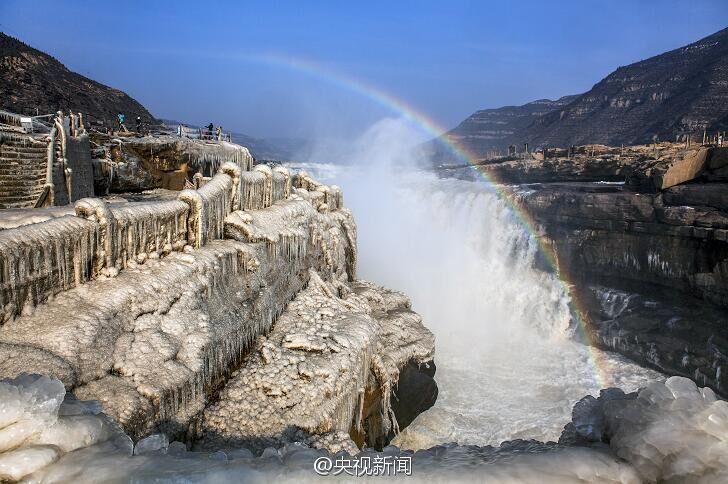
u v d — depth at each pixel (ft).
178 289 27.37
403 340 56.39
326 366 35.09
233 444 26.61
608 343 81.00
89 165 53.42
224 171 40.52
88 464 11.91
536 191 98.32
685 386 13.35
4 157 37.60
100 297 22.89
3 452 11.60
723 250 68.90
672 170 77.41
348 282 70.64
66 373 18.31
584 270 88.28
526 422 59.26
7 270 19.21
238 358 33.09
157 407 20.94
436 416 58.80
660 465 11.89
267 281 39.96
